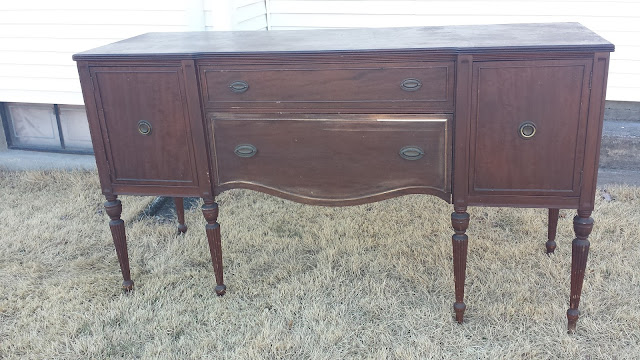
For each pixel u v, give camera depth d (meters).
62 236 3.33
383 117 2.35
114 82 2.50
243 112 2.46
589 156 2.21
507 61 2.15
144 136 2.56
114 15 3.96
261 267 2.97
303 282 2.81
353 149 2.42
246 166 2.55
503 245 3.04
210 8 3.85
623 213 3.34
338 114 2.38
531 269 2.81
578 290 2.32
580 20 3.86
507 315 2.46
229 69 2.40
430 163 2.38
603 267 2.78
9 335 2.49
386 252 3.03
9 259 3.10
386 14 4.12
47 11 4.06
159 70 2.44
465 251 2.39
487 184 2.33
